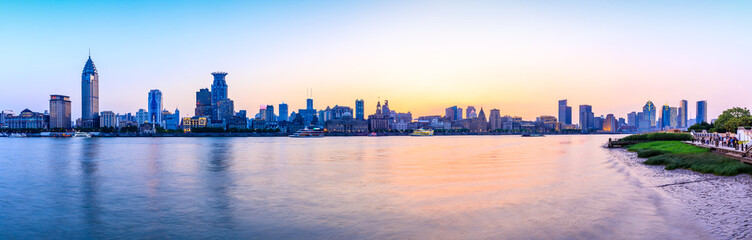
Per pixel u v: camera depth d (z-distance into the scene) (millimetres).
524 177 53938
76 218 34250
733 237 24625
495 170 63719
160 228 30734
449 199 38750
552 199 37344
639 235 25547
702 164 56219
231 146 179875
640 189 41750
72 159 99188
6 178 61375
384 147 162625
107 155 114688
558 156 94688
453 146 169250
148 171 69562
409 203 37312
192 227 30781
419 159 90812
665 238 24812
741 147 68312
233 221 32156
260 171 67625
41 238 29031
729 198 36031
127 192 47156
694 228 26672
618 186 44156
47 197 44375
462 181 51250
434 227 28938
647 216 30000
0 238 29094
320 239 27031
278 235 28172
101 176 62938
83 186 52438
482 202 36875
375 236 27266
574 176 53875
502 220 30219
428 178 55125
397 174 60469
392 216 32438
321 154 114062
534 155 100125
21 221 33562
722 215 29859
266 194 44062
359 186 48562
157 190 48281
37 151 138250
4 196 45188
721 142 87875
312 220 31812
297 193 44250
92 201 41719
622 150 116750
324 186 49062
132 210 37031
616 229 26953
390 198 40062
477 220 30453
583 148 137125
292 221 31703
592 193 39969
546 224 28734
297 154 114750
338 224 30438
